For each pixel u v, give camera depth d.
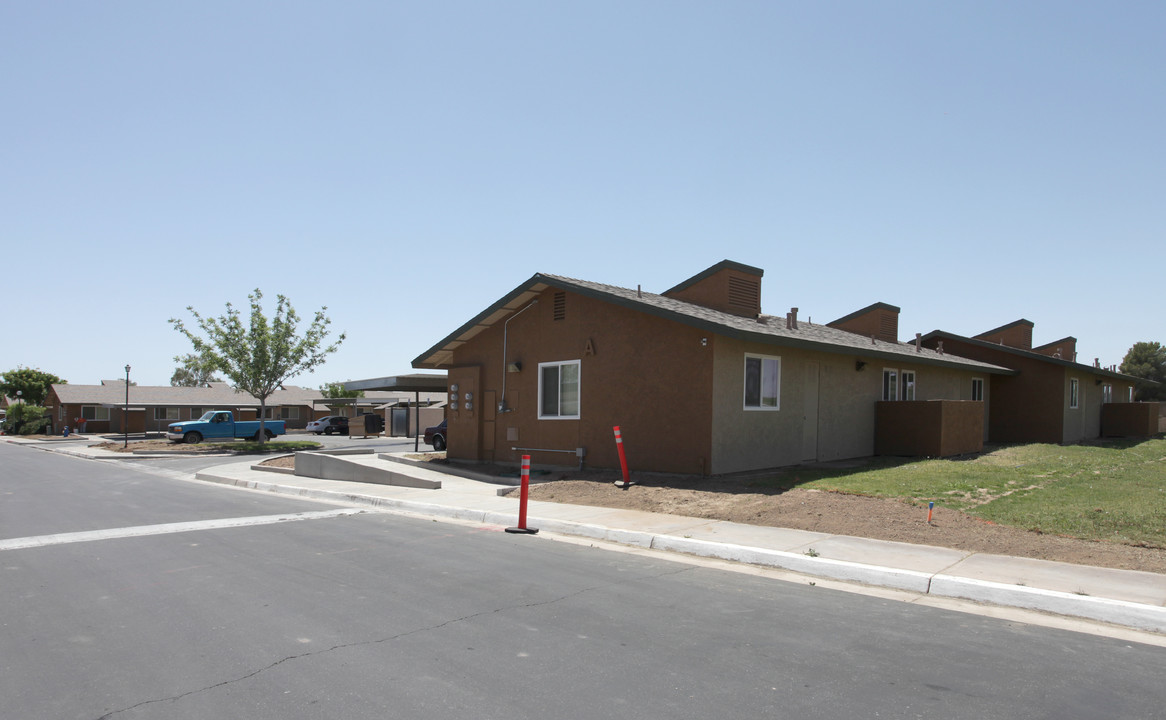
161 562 8.34
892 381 20.14
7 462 27.23
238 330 35.78
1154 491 12.05
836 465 15.99
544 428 17.00
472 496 13.85
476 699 4.45
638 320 15.08
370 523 11.31
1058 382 24.84
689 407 14.10
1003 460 16.97
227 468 21.86
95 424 59.41
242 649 5.38
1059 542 8.63
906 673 4.94
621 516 11.08
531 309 17.48
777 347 15.77
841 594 7.09
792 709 4.33
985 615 6.42
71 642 5.55
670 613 6.34
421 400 71.81
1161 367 60.75
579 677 4.82
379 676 4.83
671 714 4.25
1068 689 4.68
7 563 8.30
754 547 8.68
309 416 69.06
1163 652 5.45
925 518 9.96
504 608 6.46
